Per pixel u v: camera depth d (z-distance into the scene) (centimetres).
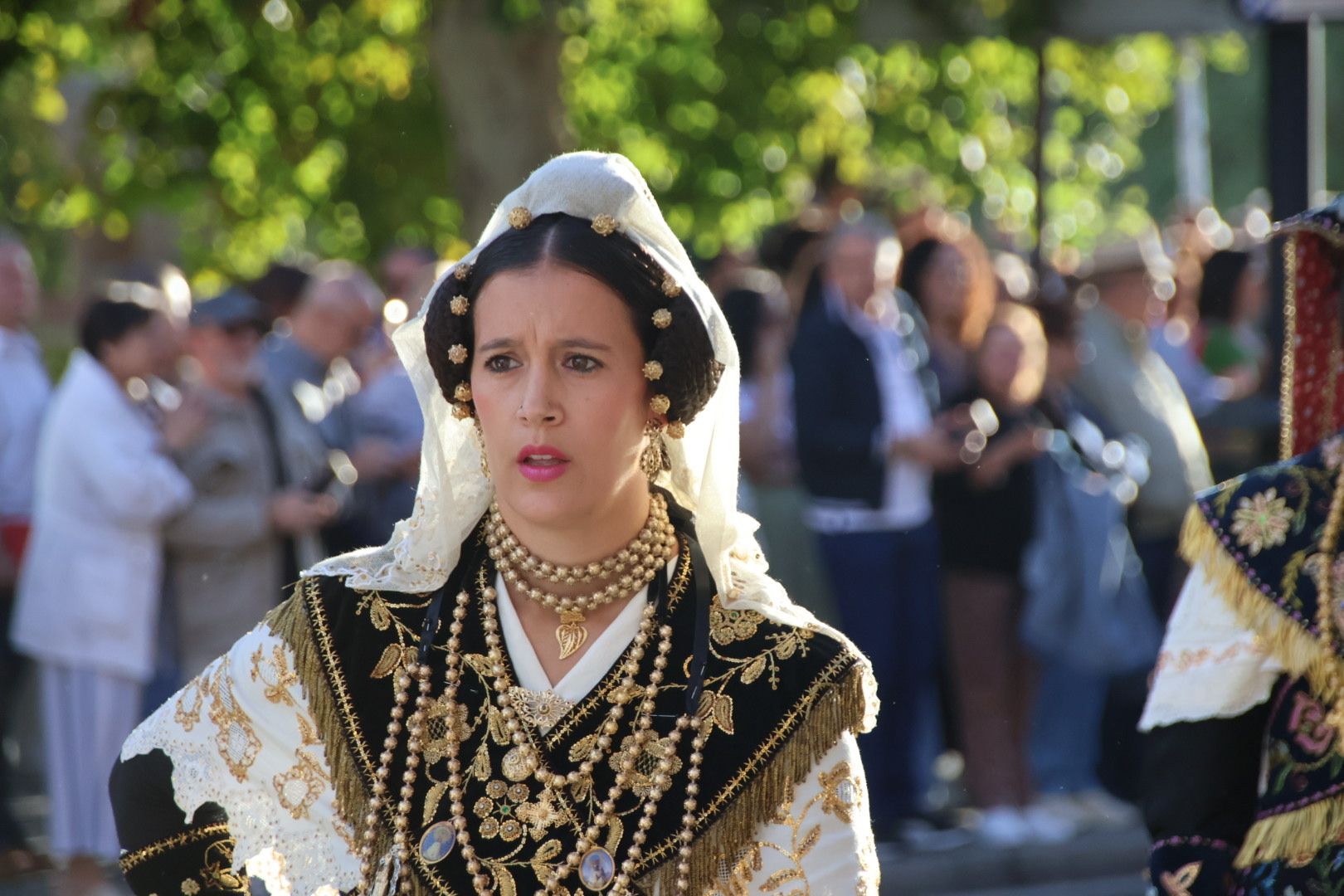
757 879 474
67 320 3105
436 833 473
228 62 2128
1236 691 598
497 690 481
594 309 461
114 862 1284
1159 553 1556
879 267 1411
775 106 2352
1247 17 1333
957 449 1416
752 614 490
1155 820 608
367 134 2264
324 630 491
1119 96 2808
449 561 496
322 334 1358
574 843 470
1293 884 587
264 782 493
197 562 1270
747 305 1441
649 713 478
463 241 1877
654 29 2258
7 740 1403
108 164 2297
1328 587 595
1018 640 1458
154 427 1279
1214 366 1847
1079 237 3212
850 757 481
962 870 1434
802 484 1384
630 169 475
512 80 1830
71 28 2097
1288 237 661
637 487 488
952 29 1920
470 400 483
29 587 1273
